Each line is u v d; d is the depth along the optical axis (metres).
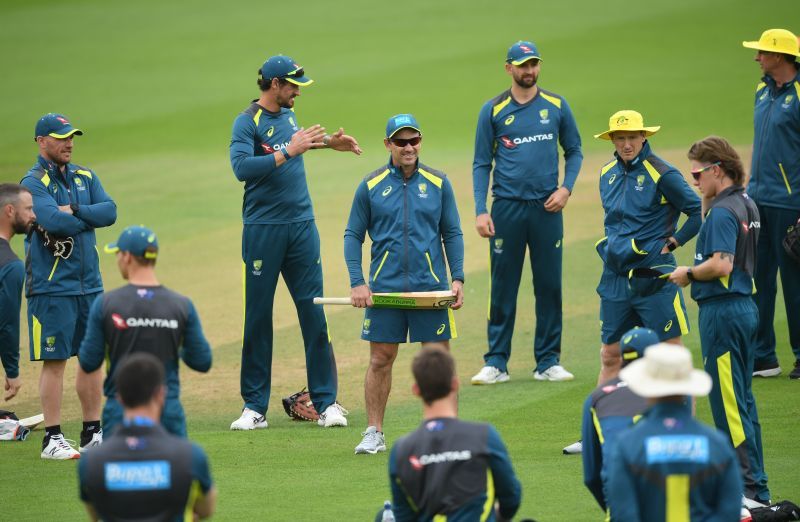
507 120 35.59
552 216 35.56
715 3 120.56
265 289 32.62
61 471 27.73
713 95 85.25
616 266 28.58
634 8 121.88
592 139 76.44
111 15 133.62
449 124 82.69
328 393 33.12
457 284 28.88
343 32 119.75
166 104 93.12
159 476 16.19
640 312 28.39
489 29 116.94
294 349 41.34
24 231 29.61
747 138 71.75
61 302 29.33
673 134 74.62
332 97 92.56
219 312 46.03
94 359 20.33
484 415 31.97
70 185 30.30
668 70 94.88
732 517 15.94
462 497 16.83
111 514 16.19
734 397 23.55
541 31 114.38
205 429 32.28
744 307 23.67
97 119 89.06
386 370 29.12
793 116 32.72
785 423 29.41
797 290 33.41
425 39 114.38
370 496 24.91
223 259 54.38
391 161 29.53
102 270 53.09
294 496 25.03
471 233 57.78
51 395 29.36
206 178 71.69
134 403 16.56
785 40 32.53
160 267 53.25
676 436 15.99
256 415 32.41
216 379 37.94
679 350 16.39
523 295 47.19
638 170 28.38
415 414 32.97
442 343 29.02
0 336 30.22
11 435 31.53
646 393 16.11
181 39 119.75
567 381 35.59
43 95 97.69
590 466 19.47
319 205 64.12
